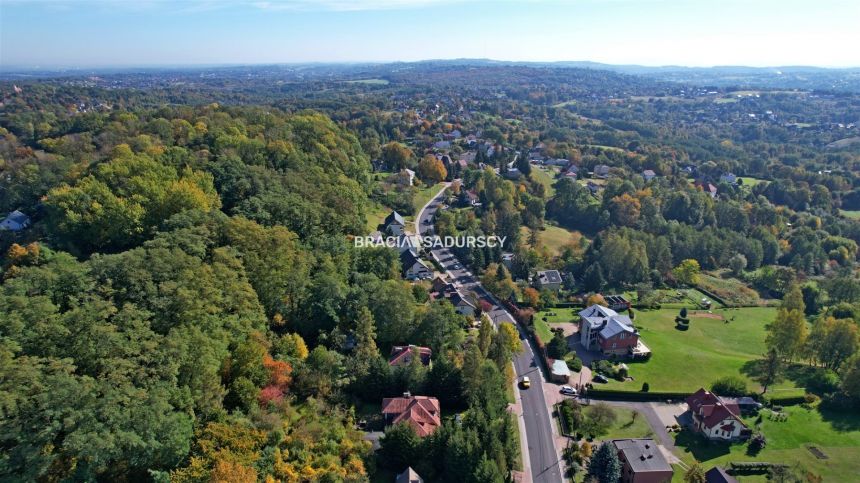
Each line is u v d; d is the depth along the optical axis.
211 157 125.44
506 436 66.75
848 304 124.00
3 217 117.38
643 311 128.25
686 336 115.00
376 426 70.88
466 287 130.62
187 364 56.91
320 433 64.06
